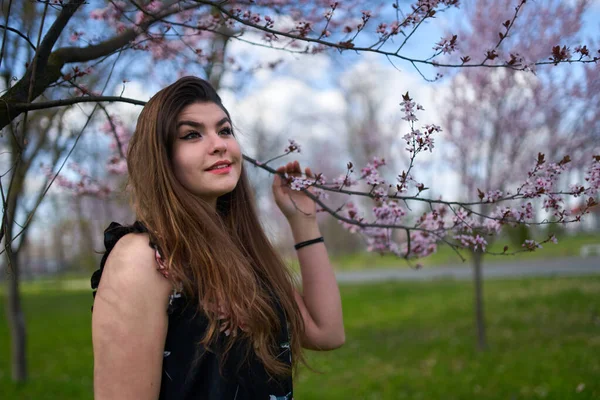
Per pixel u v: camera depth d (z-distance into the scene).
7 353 6.95
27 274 25.16
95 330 1.12
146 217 1.26
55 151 3.14
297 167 1.81
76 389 4.99
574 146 5.06
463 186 5.66
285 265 1.63
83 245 10.55
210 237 1.29
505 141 5.46
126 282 1.13
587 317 6.79
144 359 1.11
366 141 8.04
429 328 7.25
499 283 11.13
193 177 1.33
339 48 1.55
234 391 1.19
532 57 4.58
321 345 1.62
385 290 11.80
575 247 18.16
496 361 5.09
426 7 1.54
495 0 4.72
